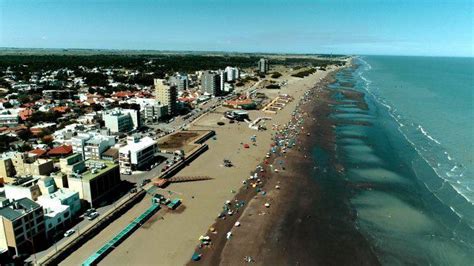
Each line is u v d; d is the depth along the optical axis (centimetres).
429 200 10969
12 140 16125
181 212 10350
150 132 18762
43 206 9119
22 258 7812
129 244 8700
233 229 9425
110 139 14188
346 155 15050
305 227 9500
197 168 13862
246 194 11544
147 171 13000
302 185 12131
